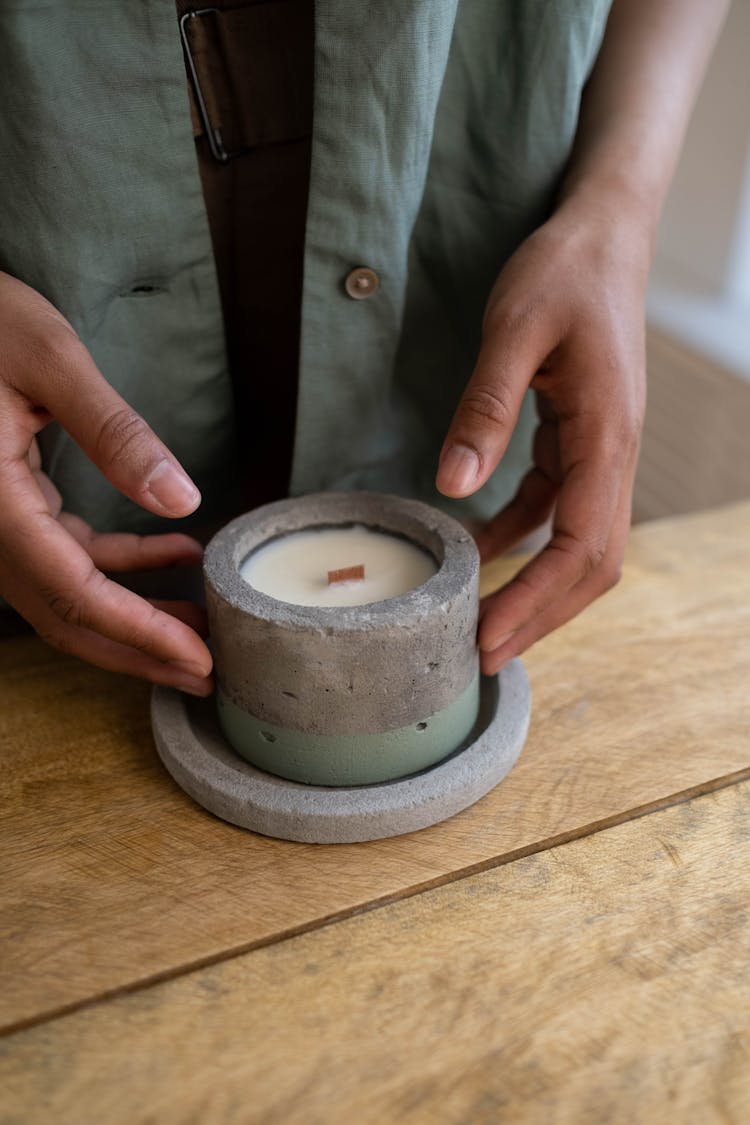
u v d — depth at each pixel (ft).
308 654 1.20
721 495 2.91
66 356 1.22
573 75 1.41
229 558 1.30
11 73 1.21
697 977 1.11
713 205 3.07
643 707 1.42
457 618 1.24
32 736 1.40
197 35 1.33
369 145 1.32
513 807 1.30
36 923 1.17
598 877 1.21
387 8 1.24
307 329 1.43
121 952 1.14
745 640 1.54
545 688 1.46
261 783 1.28
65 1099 1.03
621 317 1.35
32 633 1.60
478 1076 1.04
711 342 2.84
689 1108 1.02
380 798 1.25
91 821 1.28
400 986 1.11
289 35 1.36
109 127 1.27
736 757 1.35
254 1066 1.05
